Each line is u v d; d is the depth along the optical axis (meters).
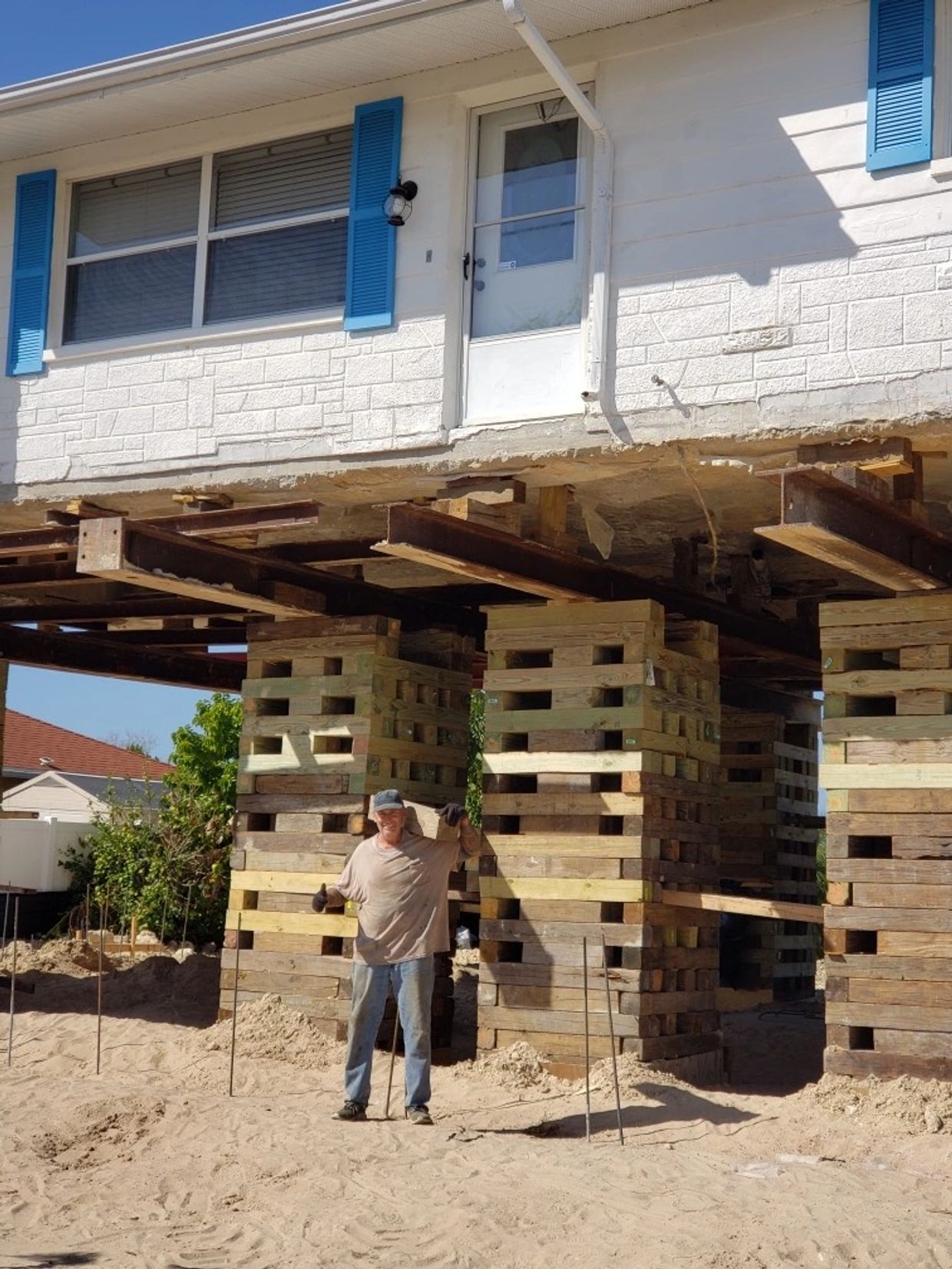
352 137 9.80
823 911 8.74
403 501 9.85
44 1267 5.92
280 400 9.70
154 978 13.00
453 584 11.55
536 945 9.51
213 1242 6.29
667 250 8.59
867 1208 6.58
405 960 8.22
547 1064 9.33
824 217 8.19
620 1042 9.17
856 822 8.73
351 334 9.52
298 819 10.45
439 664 11.12
